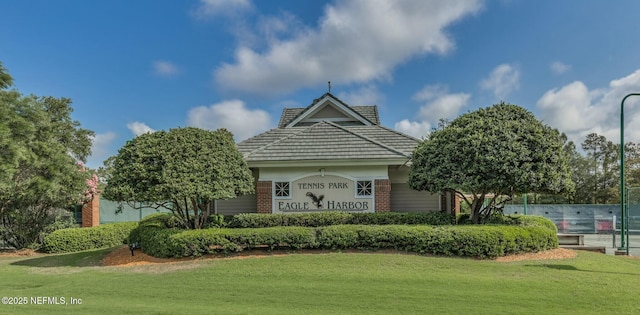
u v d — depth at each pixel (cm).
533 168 1215
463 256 1073
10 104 1484
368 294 770
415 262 1006
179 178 1172
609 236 2245
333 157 1580
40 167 1491
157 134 1257
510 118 1297
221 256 1144
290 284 848
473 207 1427
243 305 729
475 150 1234
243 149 1788
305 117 2386
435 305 704
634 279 862
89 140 2927
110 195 1203
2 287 923
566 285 809
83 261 1276
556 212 2503
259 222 1520
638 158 3528
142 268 1068
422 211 1780
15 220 1633
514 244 1088
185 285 867
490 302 715
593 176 3762
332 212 1555
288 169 1627
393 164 1575
